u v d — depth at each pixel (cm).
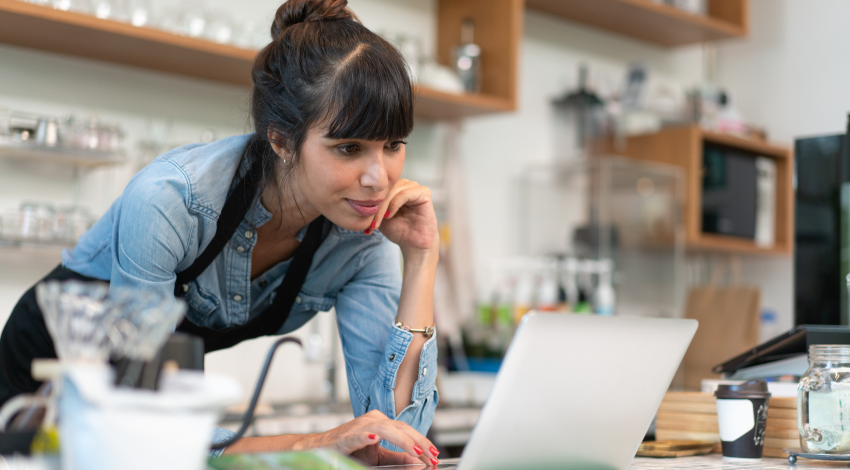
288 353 286
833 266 164
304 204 125
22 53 239
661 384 96
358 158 113
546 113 363
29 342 132
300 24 118
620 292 322
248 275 134
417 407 128
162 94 264
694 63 417
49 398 68
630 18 361
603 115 358
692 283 391
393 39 287
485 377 299
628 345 89
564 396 86
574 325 83
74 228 223
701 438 133
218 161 122
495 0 309
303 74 113
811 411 113
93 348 63
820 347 115
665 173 336
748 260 389
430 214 134
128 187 121
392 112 109
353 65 109
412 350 130
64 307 63
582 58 378
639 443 99
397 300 144
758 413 118
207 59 248
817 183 167
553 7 351
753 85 400
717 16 389
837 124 369
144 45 235
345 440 107
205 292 132
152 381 64
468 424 268
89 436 59
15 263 239
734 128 368
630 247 326
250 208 128
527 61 359
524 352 80
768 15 397
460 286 315
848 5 368
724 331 304
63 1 217
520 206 352
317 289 144
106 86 254
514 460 88
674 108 362
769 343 141
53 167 244
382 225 134
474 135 342
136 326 63
